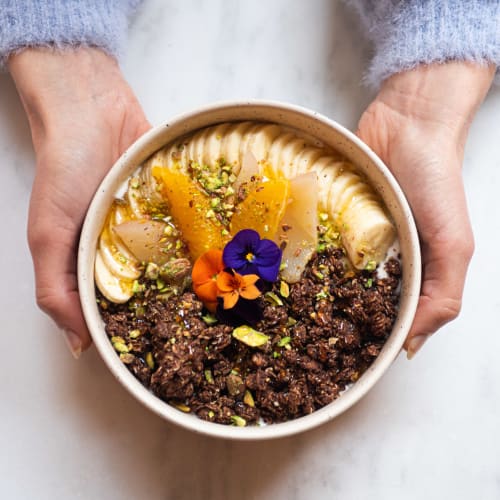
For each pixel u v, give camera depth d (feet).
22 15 2.11
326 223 1.96
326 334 1.91
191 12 2.29
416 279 1.90
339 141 1.97
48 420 2.20
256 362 1.89
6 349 2.21
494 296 2.24
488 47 2.11
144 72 2.27
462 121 2.11
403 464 2.20
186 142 2.00
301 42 2.29
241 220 1.93
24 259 2.23
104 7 2.16
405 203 1.91
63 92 2.11
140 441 2.19
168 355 1.85
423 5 2.14
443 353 2.22
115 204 1.97
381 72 2.19
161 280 1.92
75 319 2.05
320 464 2.19
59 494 2.18
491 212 2.26
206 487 2.19
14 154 2.26
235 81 2.28
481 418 2.21
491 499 2.19
